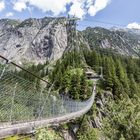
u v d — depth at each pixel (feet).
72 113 124.26
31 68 578.66
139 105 93.30
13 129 41.63
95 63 423.23
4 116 39.81
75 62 411.13
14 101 42.22
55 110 91.61
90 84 304.50
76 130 180.04
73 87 274.16
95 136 173.78
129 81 384.06
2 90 37.42
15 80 40.60
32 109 53.21
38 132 51.03
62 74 319.27
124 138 87.10
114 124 95.35
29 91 49.52
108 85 318.65
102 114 250.37
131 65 499.51
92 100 237.66
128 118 91.66
